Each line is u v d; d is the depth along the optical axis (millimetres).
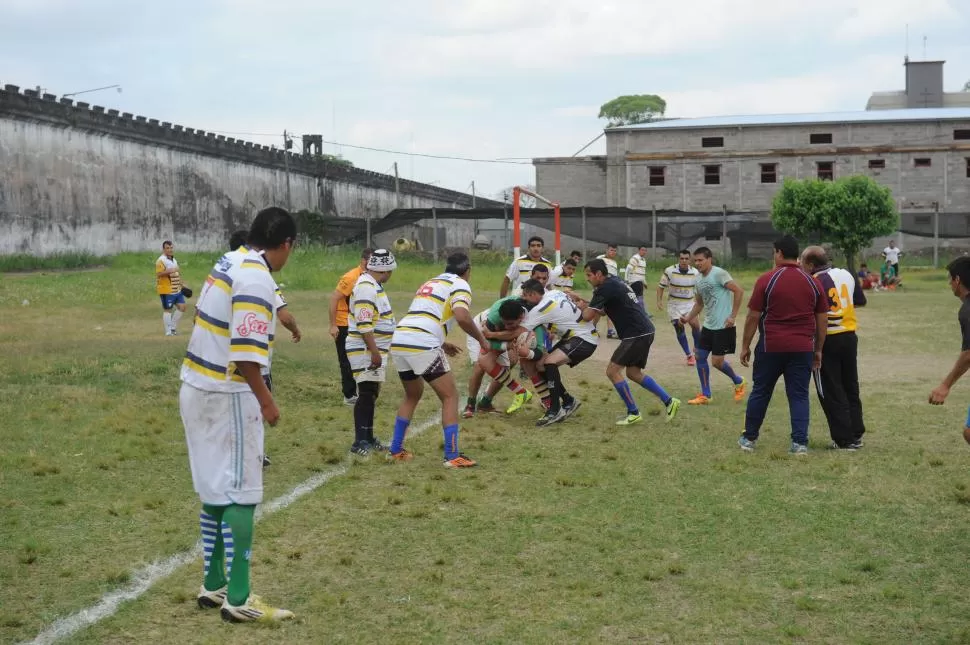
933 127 52312
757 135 53594
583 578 4973
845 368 8211
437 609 4566
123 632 4266
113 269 35594
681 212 46125
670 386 12203
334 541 5613
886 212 42906
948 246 52344
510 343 9805
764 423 9531
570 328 9430
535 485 6938
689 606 4582
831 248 44688
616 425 9422
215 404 4398
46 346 13328
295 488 6848
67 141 36844
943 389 5902
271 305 4441
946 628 4281
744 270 44812
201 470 4438
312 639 4219
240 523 4406
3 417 8969
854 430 8195
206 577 4574
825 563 5180
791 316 7852
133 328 17891
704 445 8375
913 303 26953
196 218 44969
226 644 4152
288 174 52031
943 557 5262
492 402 10445
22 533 5656
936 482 6938
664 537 5660
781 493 6652
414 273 38594
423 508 6234
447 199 74938
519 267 13180
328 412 9898
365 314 7926
